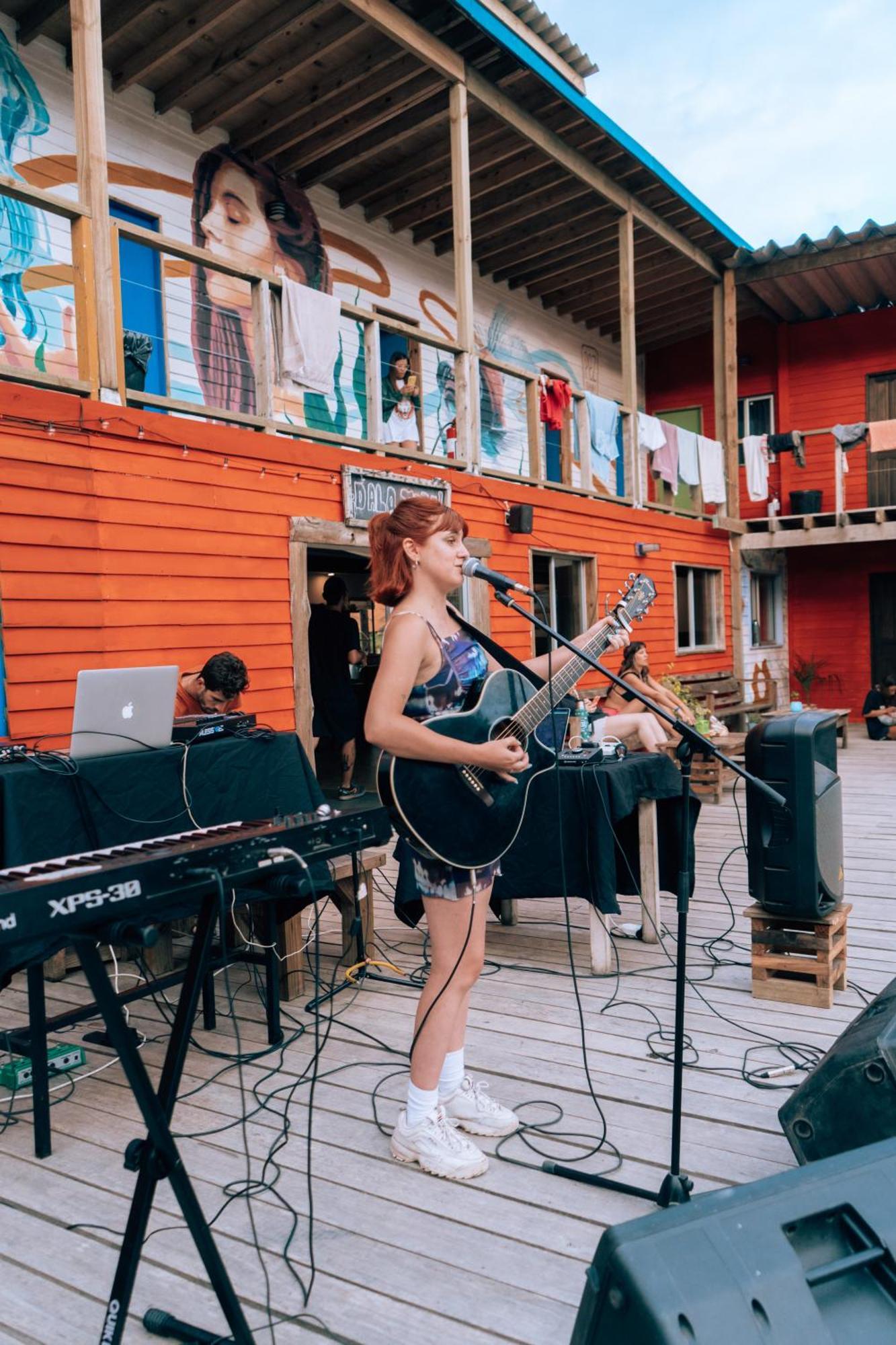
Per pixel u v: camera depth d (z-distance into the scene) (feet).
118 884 4.39
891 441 39.17
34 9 20.39
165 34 21.58
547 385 29.99
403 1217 7.06
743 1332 3.38
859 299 43.21
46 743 15.65
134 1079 4.77
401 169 28.50
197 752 10.56
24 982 12.67
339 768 29.53
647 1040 10.25
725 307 40.11
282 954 11.61
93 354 16.56
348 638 25.75
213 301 25.41
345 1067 9.74
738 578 42.65
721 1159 7.78
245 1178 7.65
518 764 7.11
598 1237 6.77
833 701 48.42
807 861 10.83
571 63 27.02
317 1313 6.00
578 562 32.14
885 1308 3.70
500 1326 5.85
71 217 16.28
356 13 21.53
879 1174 4.11
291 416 27.66
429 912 7.60
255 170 26.55
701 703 34.81
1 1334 5.90
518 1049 10.10
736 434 41.55
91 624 16.46
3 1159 8.10
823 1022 10.64
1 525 15.11
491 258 35.12
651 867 13.70
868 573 47.55
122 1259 5.04
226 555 19.12
